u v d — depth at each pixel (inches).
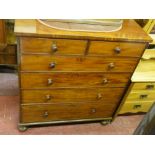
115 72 60.9
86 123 76.8
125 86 66.6
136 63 60.1
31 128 71.4
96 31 51.8
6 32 72.7
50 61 53.2
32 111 65.1
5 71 91.2
